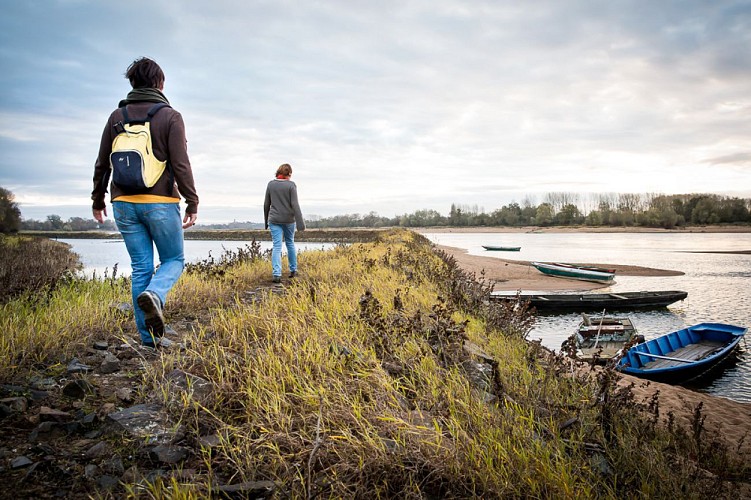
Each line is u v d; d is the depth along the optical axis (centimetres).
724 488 366
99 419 277
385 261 1231
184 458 251
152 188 346
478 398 370
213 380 336
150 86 357
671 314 1905
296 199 866
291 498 221
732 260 4556
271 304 573
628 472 323
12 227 6969
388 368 409
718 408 761
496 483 253
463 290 972
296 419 295
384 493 242
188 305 622
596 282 2852
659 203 17838
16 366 333
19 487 208
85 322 468
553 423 361
